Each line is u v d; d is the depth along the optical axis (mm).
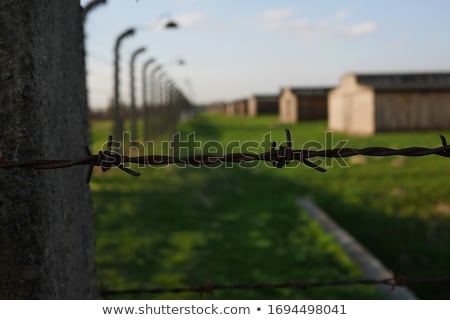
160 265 5992
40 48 1618
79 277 2301
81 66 2467
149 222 8008
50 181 1694
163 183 11867
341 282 2730
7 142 1533
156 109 24156
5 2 1518
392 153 1635
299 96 41469
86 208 2506
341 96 30828
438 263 6035
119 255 6258
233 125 40969
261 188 11930
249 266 6016
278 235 7469
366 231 7629
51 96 1755
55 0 1864
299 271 5785
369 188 11227
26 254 1567
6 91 1526
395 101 26375
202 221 8273
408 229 7625
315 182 12492
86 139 2551
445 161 15195
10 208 1556
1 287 1571
